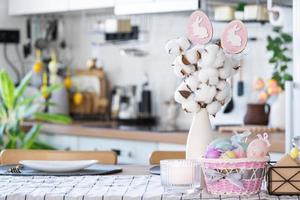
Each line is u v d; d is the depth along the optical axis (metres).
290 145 2.91
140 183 1.96
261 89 3.99
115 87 4.89
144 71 4.74
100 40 5.00
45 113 4.49
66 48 5.18
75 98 4.89
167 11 3.53
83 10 4.51
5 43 5.00
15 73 5.06
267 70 4.04
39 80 4.97
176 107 4.48
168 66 4.58
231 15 3.69
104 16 4.96
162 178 1.82
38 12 4.73
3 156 2.71
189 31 1.98
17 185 1.94
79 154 2.71
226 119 4.09
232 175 1.76
